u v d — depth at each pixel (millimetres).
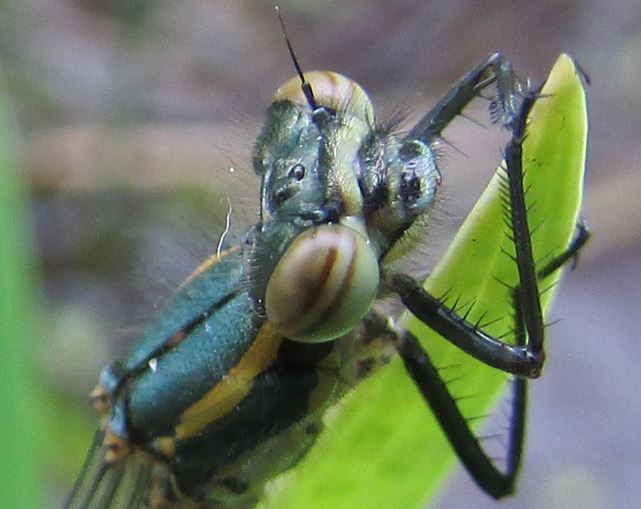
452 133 75
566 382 88
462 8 101
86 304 76
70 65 91
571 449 85
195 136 80
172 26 97
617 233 88
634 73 99
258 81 97
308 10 102
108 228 77
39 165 80
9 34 91
